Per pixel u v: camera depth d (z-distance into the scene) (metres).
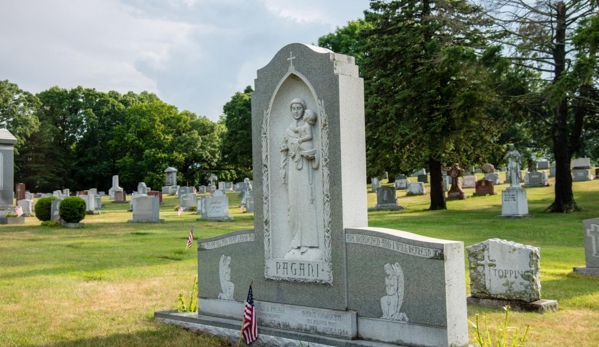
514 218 26.48
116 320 9.35
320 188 7.75
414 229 22.73
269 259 8.25
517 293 9.46
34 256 17.33
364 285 7.13
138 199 31.66
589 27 22.80
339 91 7.44
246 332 7.64
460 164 38.94
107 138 89.62
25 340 8.23
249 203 39.44
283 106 8.37
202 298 9.20
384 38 32.56
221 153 70.31
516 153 28.22
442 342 6.34
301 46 7.91
